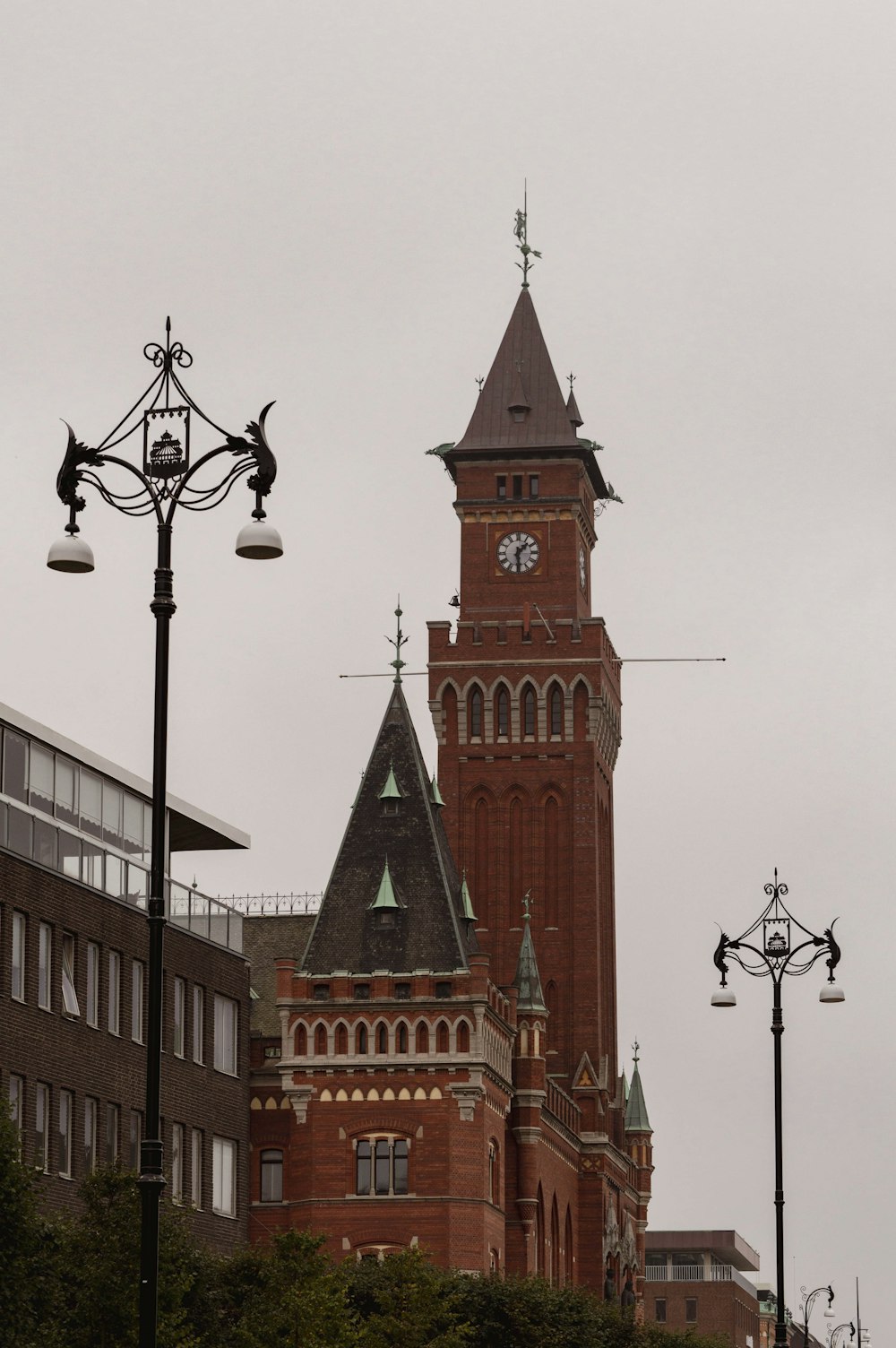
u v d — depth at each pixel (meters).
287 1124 187.62
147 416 77.94
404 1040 186.25
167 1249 100.25
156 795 74.50
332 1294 120.69
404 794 196.75
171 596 76.12
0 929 134.62
